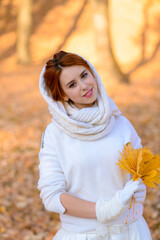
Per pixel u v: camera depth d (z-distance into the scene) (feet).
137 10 60.95
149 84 35.99
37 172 18.65
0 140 23.12
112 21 58.18
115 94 32.01
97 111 6.25
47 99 6.27
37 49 52.47
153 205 14.57
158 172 5.99
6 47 56.13
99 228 6.32
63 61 6.17
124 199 5.78
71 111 6.39
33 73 43.75
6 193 16.43
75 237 6.42
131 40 53.01
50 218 14.57
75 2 65.21
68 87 6.22
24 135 24.04
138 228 6.54
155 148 20.49
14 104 31.55
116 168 6.38
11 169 18.95
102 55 36.22
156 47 50.72
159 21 58.08
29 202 15.71
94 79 6.32
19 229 13.76
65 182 6.44
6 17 63.98
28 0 48.65
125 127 6.72
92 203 6.07
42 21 60.90
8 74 44.19
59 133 6.48
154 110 27.30
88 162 6.31
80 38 54.65
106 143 6.40
